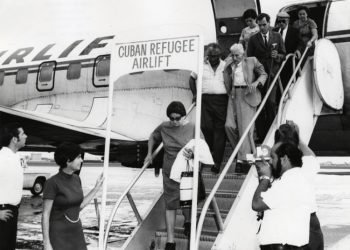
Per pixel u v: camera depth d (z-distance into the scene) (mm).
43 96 11352
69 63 10867
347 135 8266
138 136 9438
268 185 4043
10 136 4637
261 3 8867
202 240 5320
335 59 7477
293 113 6590
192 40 4531
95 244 8156
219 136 6309
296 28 7707
